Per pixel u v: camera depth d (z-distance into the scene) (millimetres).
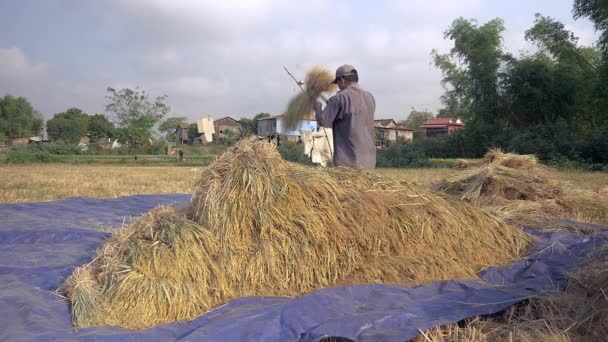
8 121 79000
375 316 3107
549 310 3311
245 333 2936
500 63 34406
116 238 4152
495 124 34594
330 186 4387
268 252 3861
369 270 3973
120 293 3396
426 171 25203
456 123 69438
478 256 4625
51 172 23000
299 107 5922
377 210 4363
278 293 3799
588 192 8031
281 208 4082
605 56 29266
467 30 35281
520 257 4797
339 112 5398
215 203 4066
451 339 3027
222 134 61062
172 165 35969
